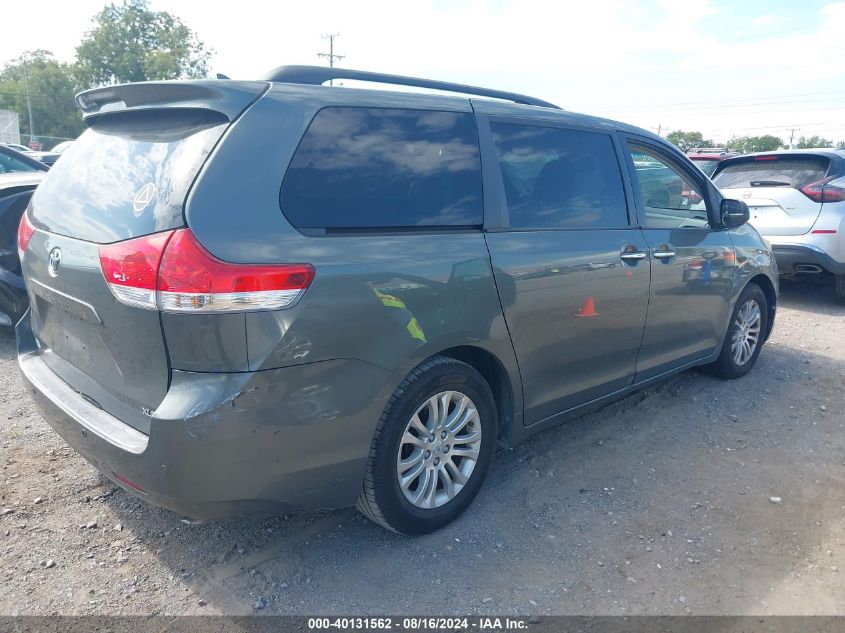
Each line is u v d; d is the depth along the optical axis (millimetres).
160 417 2381
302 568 2918
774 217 7707
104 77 68938
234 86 2646
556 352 3533
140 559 2945
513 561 3000
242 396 2393
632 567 2973
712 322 4750
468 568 2947
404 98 3076
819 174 7539
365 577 2871
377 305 2686
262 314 2402
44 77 69188
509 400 3402
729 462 3965
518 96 3746
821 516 3404
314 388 2549
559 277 3436
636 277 3914
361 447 2750
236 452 2436
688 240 4387
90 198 2814
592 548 3105
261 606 2684
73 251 2732
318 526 3227
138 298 2426
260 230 2469
